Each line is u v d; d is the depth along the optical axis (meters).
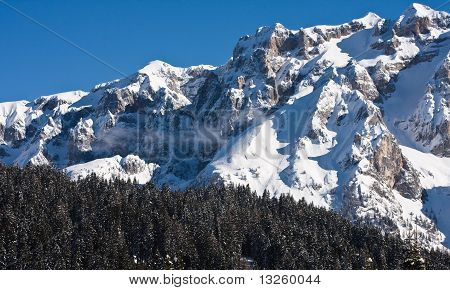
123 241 195.38
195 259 193.12
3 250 183.75
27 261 184.50
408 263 149.12
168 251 191.50
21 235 194.50
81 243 190.38
